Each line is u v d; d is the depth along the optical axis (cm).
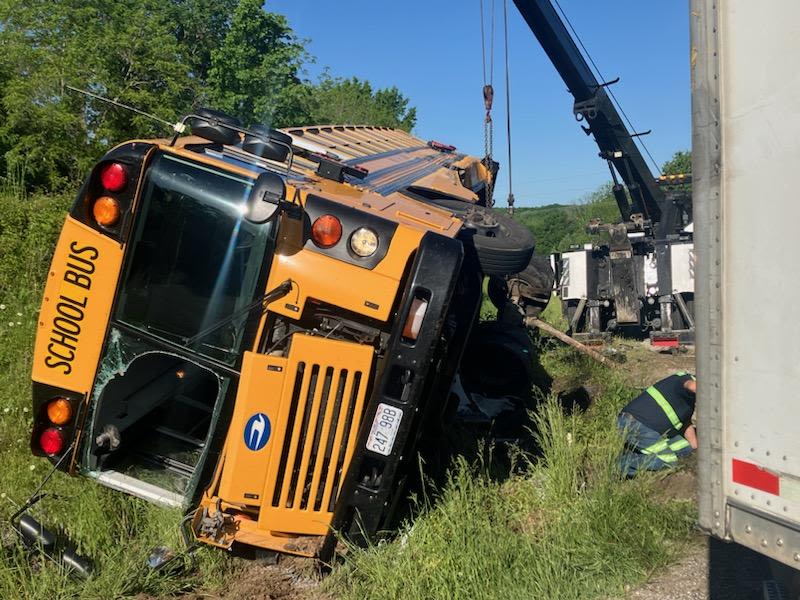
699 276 246
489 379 612
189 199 351
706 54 243
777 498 221
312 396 341
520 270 484
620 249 1014
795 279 215
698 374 247
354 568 354
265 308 345
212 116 402
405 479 389
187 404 432
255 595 352
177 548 373
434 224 387
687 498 449
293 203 340
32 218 839
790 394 217
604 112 1027
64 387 355
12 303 703
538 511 432
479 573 346
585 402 683
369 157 674
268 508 343
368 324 354
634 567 363
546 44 905
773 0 223
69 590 340
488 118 863
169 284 351
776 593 321
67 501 405
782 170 218
